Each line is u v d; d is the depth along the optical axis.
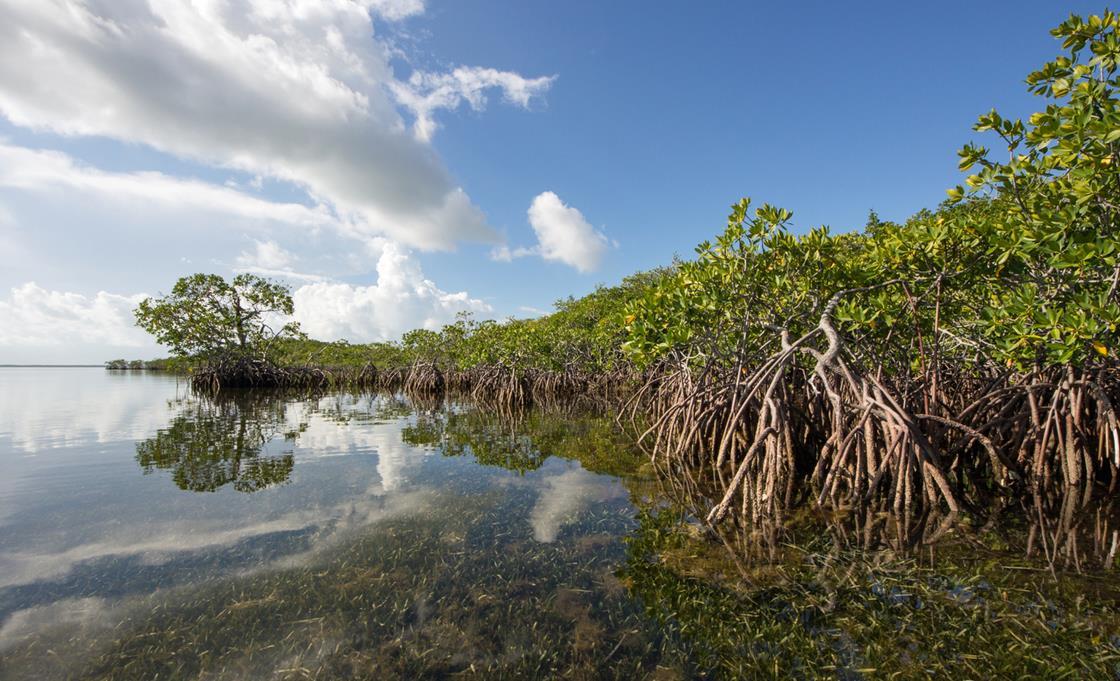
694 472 8.39
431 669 3.13
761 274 8.29
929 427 7.07
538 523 5.77
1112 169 4.80
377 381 37.84
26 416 16.22
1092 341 5.13
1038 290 6.72
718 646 3.30
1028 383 7.24
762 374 7.88
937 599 3.82
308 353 39.09
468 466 8.81
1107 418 6.54
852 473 6.74
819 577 4.24
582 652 3.30
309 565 4.62
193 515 6.00
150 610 3.82
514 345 22.89
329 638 3.46
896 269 7.56
